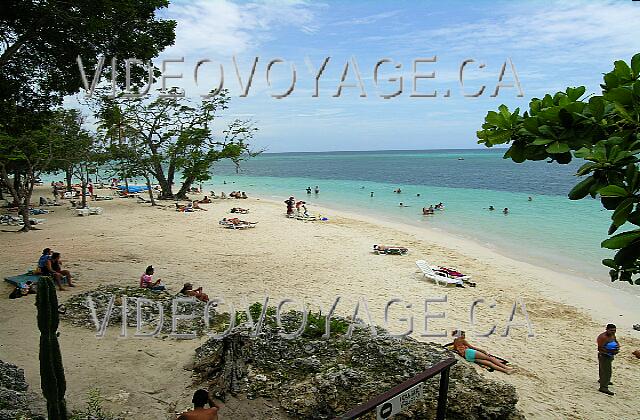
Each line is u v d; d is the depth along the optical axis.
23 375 7.62
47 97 15.67
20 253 18.02
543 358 10.84
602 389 9.27
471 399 6.79
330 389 6.79
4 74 14.09
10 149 24.05
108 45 14.46
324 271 17.55
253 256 19.42
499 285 16.70
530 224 29.70
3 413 5.67
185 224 26.80
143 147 36.91
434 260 20.14
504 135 2.67
